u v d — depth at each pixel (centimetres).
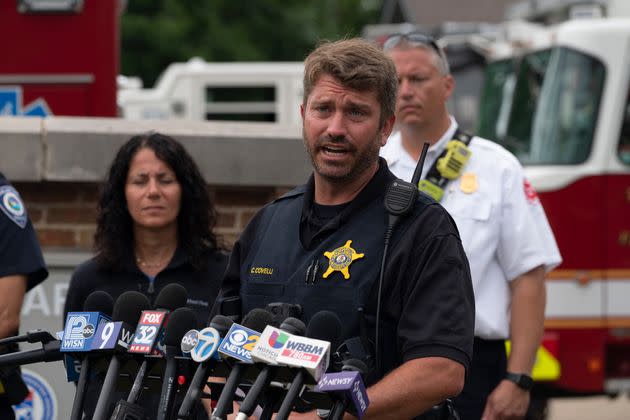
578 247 1653
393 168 891
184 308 552
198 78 3011
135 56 5134
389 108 614
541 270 880
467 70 2402
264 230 648
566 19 1905
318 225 622
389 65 611
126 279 877
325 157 603
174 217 877
